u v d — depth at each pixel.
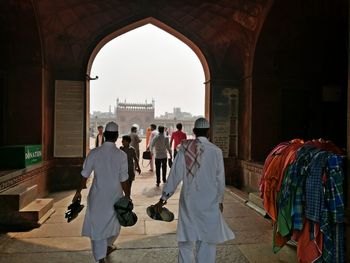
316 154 2.93
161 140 7.26
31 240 3.74
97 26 6.99
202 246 2.62
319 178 2.79
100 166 2.96
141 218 4.71
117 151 3.05
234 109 7.61
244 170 7.06
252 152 6.88
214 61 7.57
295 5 5.57
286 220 3.08
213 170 2.61
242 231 4.14
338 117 7.19
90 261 3.19
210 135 7.52
